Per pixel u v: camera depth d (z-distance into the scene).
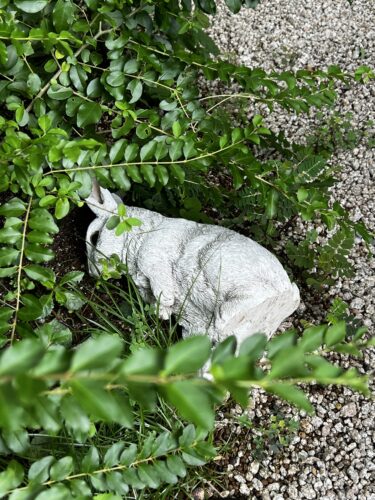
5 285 2.44
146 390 0.84
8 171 1.78
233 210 2.85
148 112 2.06
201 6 2.24
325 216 2.05
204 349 0.77
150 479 1.50
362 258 2.84
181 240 2.35
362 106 3.35
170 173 2.07
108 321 2.32
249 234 2.79
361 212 3.00
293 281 2.69
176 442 1.58
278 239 2.84
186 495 2.16
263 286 2.11
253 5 2.26
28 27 1.98
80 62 2.07
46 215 1.77
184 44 2.39
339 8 3.78
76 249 2.63
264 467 2.28
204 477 2.21
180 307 2.32
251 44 3.59
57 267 2.57
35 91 1.89
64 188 1.77
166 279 2.29
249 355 0.92
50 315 2.43
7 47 1.80
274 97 2.30
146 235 2.35
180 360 0.76
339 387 2.46
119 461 1.50
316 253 2.71
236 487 2.23
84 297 2.42
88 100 1.98
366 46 3.61
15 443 1.31
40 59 2.24
